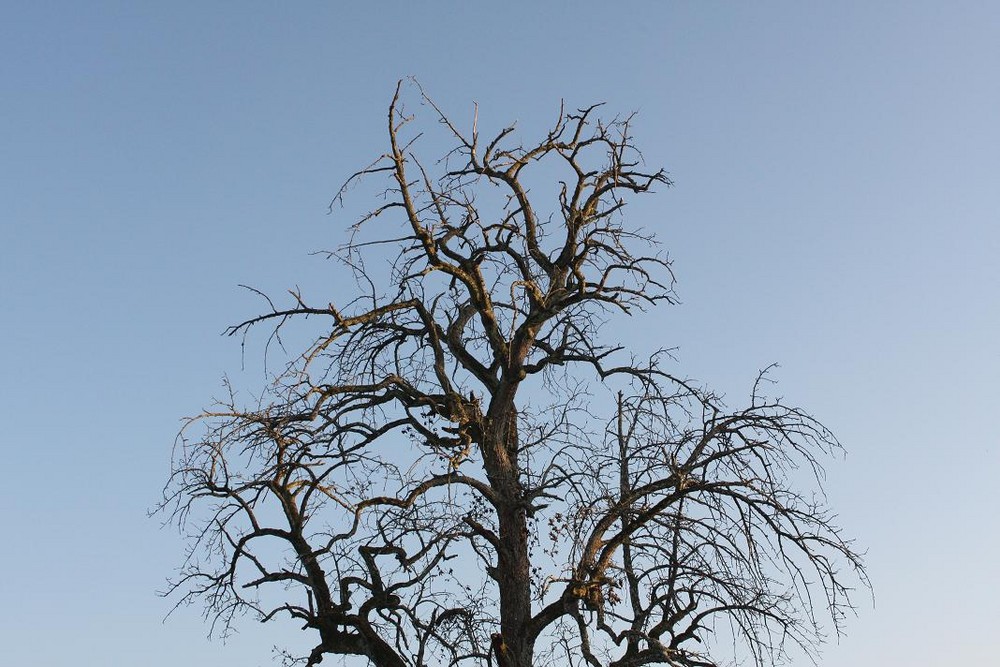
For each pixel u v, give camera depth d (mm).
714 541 17922
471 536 19078
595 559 18531
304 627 18844
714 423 18641
